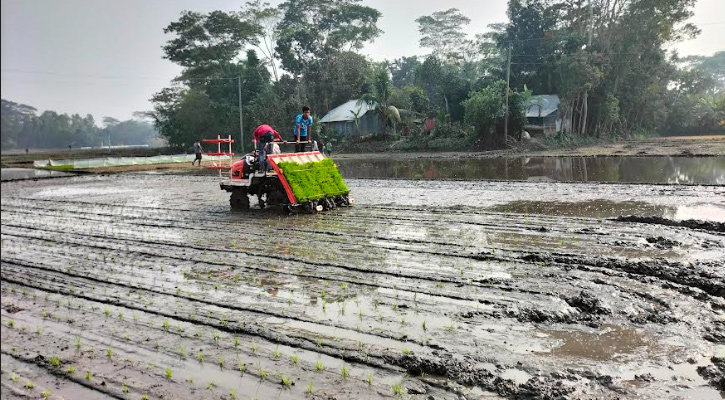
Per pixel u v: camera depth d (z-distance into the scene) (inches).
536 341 195.0
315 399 163.0
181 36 2160.4
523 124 1485.0
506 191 598.9
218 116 2142.0
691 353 179.5
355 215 484.4
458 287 259.1
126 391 176.9
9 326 242.7
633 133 1871.3
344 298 253.1
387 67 2795.3
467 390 163.9
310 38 2143.2
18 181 1047.6
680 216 406.3
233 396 168.4
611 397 154.6
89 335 227.6
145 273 320.5
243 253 356.2
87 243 420.5
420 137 1690.5
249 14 2155.5
